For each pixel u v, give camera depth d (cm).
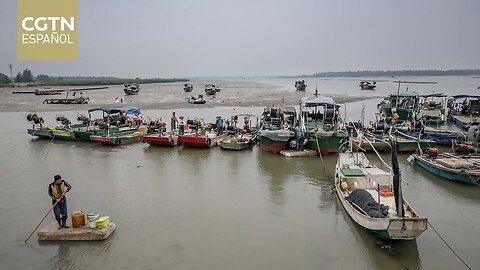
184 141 2638
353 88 12656
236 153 2505
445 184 1783
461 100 5866
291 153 2348
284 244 1179
